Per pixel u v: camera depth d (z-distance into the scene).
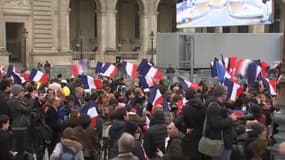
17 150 17.78
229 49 47.66
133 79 29.41
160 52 47.31
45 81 29.14
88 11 80.44
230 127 14.31
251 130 13.65
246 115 17.86
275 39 49.12
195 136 14.85
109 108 18.52
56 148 13.26
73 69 32.84
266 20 46.84
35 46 67.00
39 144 18.98
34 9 66.75
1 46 62.88
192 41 45.69
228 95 22.00
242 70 28.75
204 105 14.98
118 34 84.12
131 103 20.98
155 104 19.84
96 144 15.24
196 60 46.22
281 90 14.00
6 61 62.53
